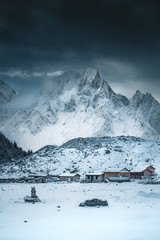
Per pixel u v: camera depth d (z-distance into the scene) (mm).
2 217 53750
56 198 87375
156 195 88875
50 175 195625
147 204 70062
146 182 161875
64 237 39750
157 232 42125
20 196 93750
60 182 178250
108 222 49000
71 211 60125
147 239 38594
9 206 68250
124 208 63562
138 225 46656
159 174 186000
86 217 53344
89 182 174875
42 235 40719
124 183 166125
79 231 42875
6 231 42906
